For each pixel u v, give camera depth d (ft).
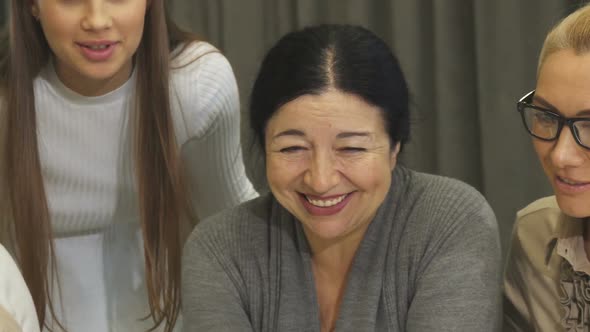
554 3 8.85
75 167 5.42
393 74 4.00
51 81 5.19
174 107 5.29
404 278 4.18
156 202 5.41
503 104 9.21
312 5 9.78
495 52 9.12
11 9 5.07
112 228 5.79
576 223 4.20
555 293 4.57
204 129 5.43
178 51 5.35
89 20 4.57
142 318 5.87
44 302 5.51
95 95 5.19
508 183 9.38
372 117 3.90
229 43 10.10
